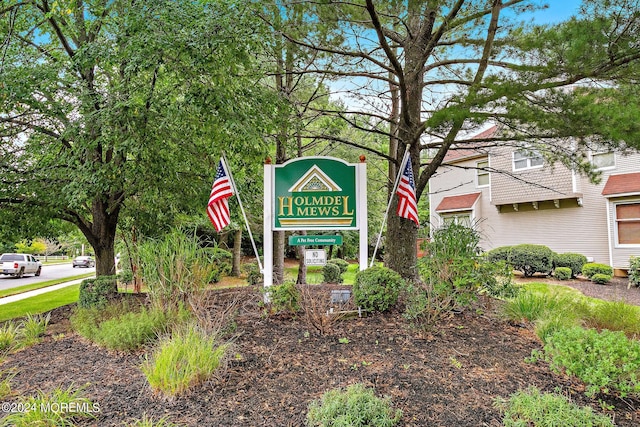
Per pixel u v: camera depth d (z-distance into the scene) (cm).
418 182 702
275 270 976
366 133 1205
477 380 346
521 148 654
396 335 460
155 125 645
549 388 333
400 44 685
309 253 636
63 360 418
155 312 477
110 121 602
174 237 558
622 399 316
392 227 710
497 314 546
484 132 1479
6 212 704
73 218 768
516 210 1513
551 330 438
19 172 704
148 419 283
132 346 429
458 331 478
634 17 403
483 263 531
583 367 323
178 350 337
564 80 443
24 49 726
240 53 586
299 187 635
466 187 1733
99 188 648
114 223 820
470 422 277
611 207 1238
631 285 1045
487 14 548
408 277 674
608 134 402
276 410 295
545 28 455
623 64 423
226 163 656
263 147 716
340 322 511
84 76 709
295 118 796
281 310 538
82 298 666
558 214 1394
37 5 684
